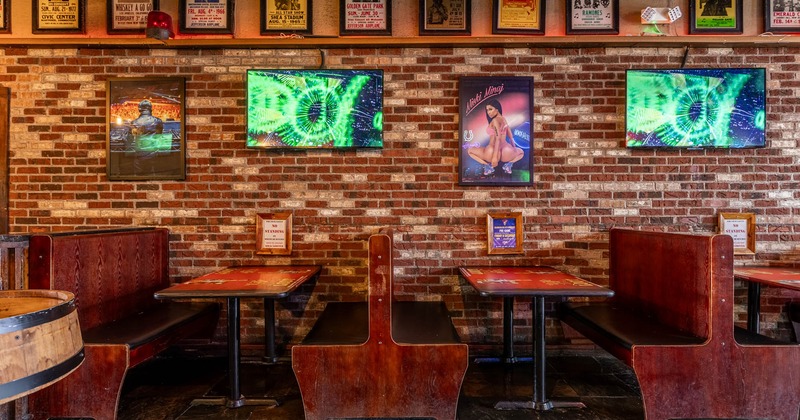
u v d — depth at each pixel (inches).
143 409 99.3
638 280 114.3
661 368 87.9
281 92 130.0
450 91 131.4
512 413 97.9
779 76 130.3
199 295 90.3
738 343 87.7
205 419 95.2
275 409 99.5
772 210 129.6
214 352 131.6
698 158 130.4
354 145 130.0
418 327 99.9
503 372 119.3
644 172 130.6
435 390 88.7
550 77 131.0
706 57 131.0
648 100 129.3
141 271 118.1
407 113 131.5
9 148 131.3
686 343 88.3
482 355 129.7
